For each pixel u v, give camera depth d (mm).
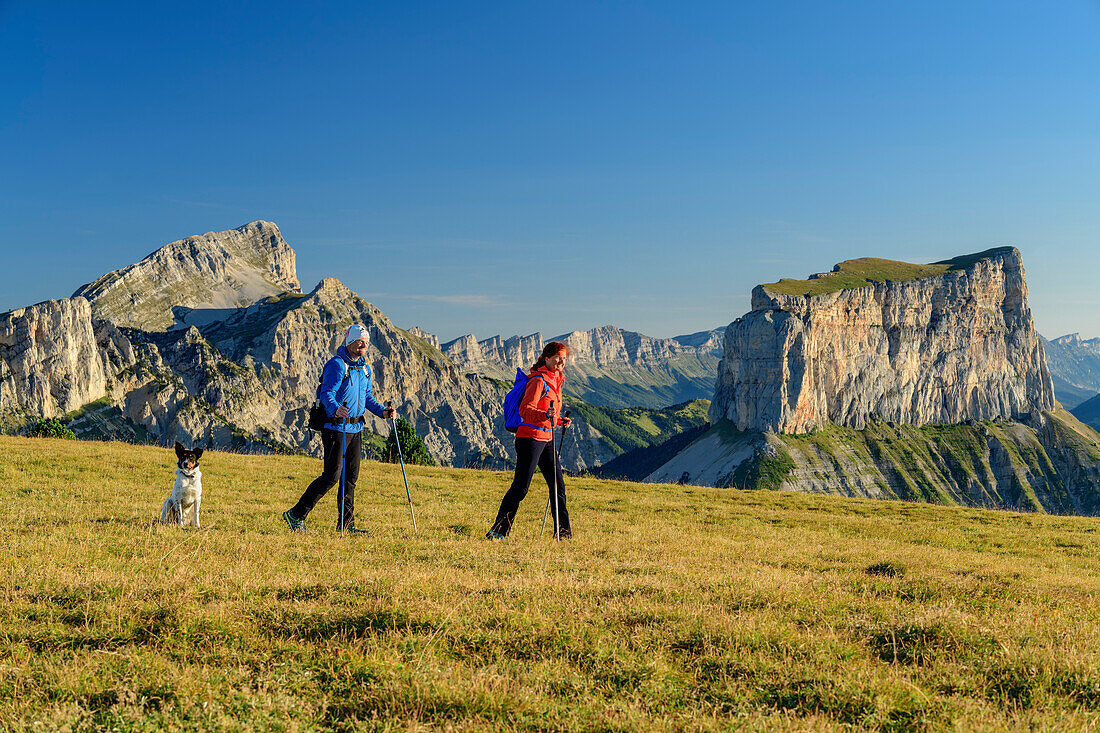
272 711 4352
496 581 7863
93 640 5566
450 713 4430
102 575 7316
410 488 22312
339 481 12039
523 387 12031
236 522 12266
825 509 25078
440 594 6969
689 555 11469
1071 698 4914
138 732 4078
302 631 5895
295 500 17266
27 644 5426
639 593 7395
